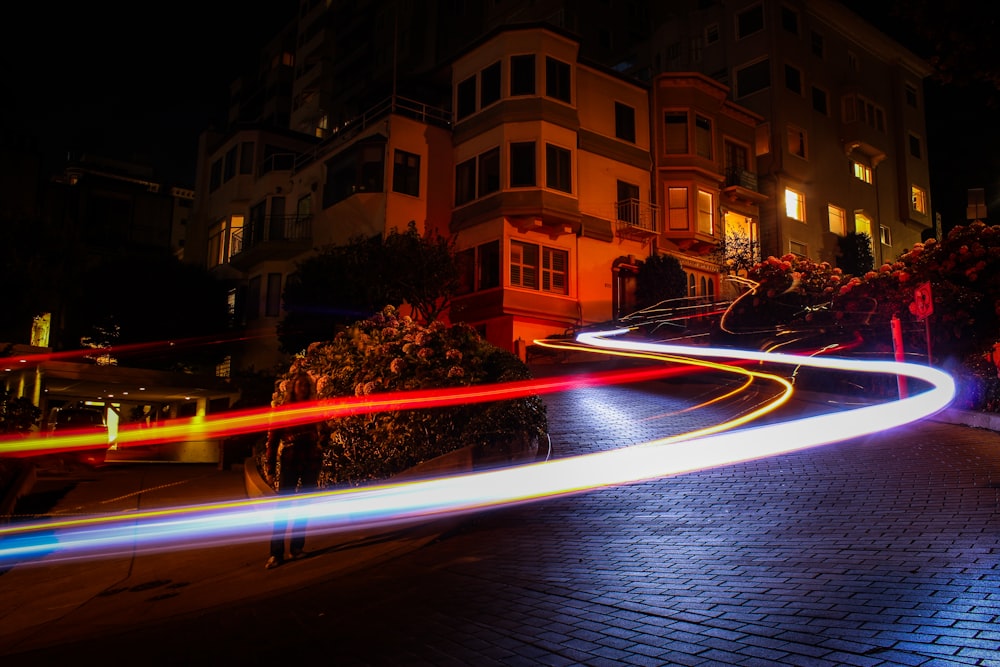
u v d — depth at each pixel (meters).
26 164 37.41
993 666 3.49
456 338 11.62
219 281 39.69
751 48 41.12
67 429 26.91
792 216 39.78
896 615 4.33
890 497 7.63
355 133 34.09
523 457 9.96
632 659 4.03
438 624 5.04
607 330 29.91
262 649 4.91
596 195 32.47
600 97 33.44
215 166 44.66
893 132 47.66
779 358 20.12
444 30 50.25
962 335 17.56
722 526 7.19
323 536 8.79
